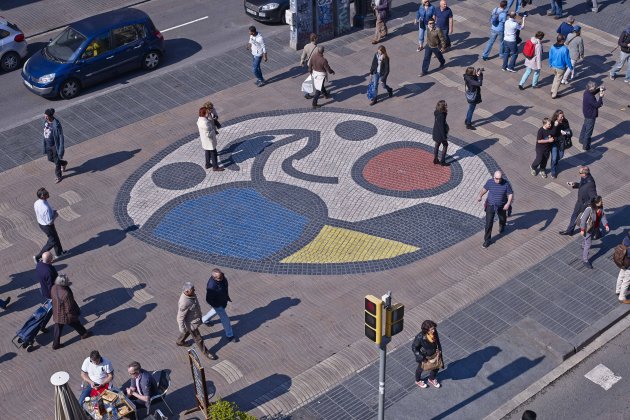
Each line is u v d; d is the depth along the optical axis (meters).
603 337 17.22
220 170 22.50
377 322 12.77
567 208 20.78
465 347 16.91
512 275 18.67
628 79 25.92
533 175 21.94
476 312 17.70
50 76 25.48
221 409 14.24
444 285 18.48
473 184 21.67
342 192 21.53
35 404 16.06
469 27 29.42
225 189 21.80
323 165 22.58
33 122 25.00
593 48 28.11
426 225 20.31
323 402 15.76
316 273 18.95
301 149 23.25
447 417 15.47
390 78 26.55
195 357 14.70
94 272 19.31
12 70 27.78
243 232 20.33
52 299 16.75
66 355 17.12
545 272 18.75
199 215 20.94
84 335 17.45
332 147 23.30
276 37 28.98
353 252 19.55
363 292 18.36
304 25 27.92
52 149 21.97
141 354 17.05
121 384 16.33
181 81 26.72
